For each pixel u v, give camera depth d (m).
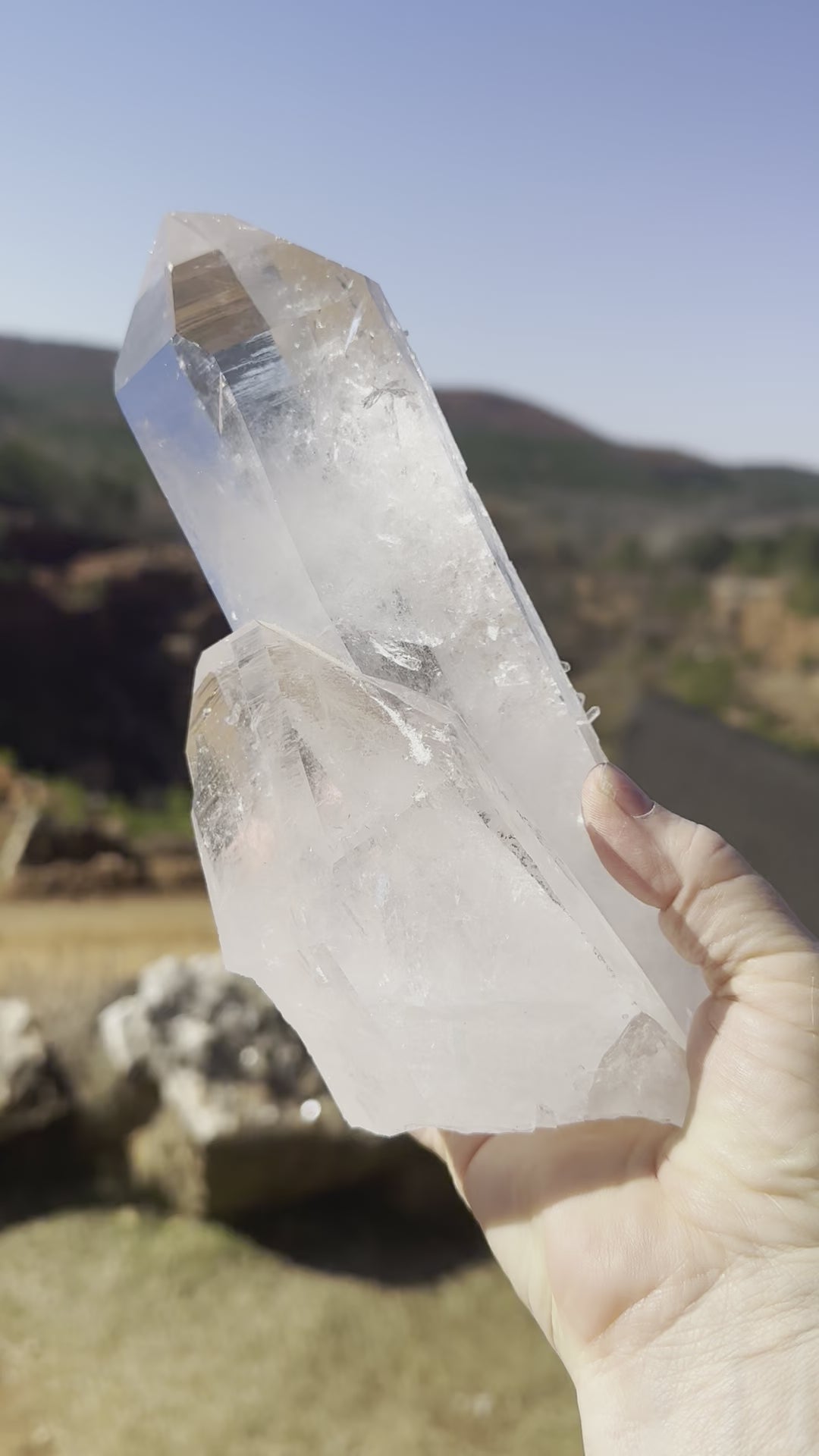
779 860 1.08
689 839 0.32
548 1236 0.33
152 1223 1.13
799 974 0.31
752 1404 0.29
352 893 0.32
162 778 6.30
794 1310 0.29
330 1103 1.16
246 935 0.32
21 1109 1.16
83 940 2.27
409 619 0.33
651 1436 0.30
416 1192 1.17
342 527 0.33
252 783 0.32
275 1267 1.08
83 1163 1.19
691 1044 0.32
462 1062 0.32
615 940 0.33
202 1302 1.02
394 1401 0.94
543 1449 0.90
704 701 6.63
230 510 0.34
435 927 0.32
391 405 0.34
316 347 0.33
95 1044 1.24
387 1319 1.03
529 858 0.32
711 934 0.32
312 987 0.32
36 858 2.92
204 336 0.33
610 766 0.33
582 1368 0.31
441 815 0.32
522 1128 0.32
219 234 0.33
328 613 0.33
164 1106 1.17
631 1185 0.33
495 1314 1.06
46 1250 1.08
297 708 0.32
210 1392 0.92
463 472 0.34
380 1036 0.32
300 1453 0.87
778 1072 0.31
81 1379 0.92
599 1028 0.32
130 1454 0.84
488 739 0.33
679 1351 0.30
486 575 0.34
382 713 0.32
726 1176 0.31
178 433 0.34
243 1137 1.11
